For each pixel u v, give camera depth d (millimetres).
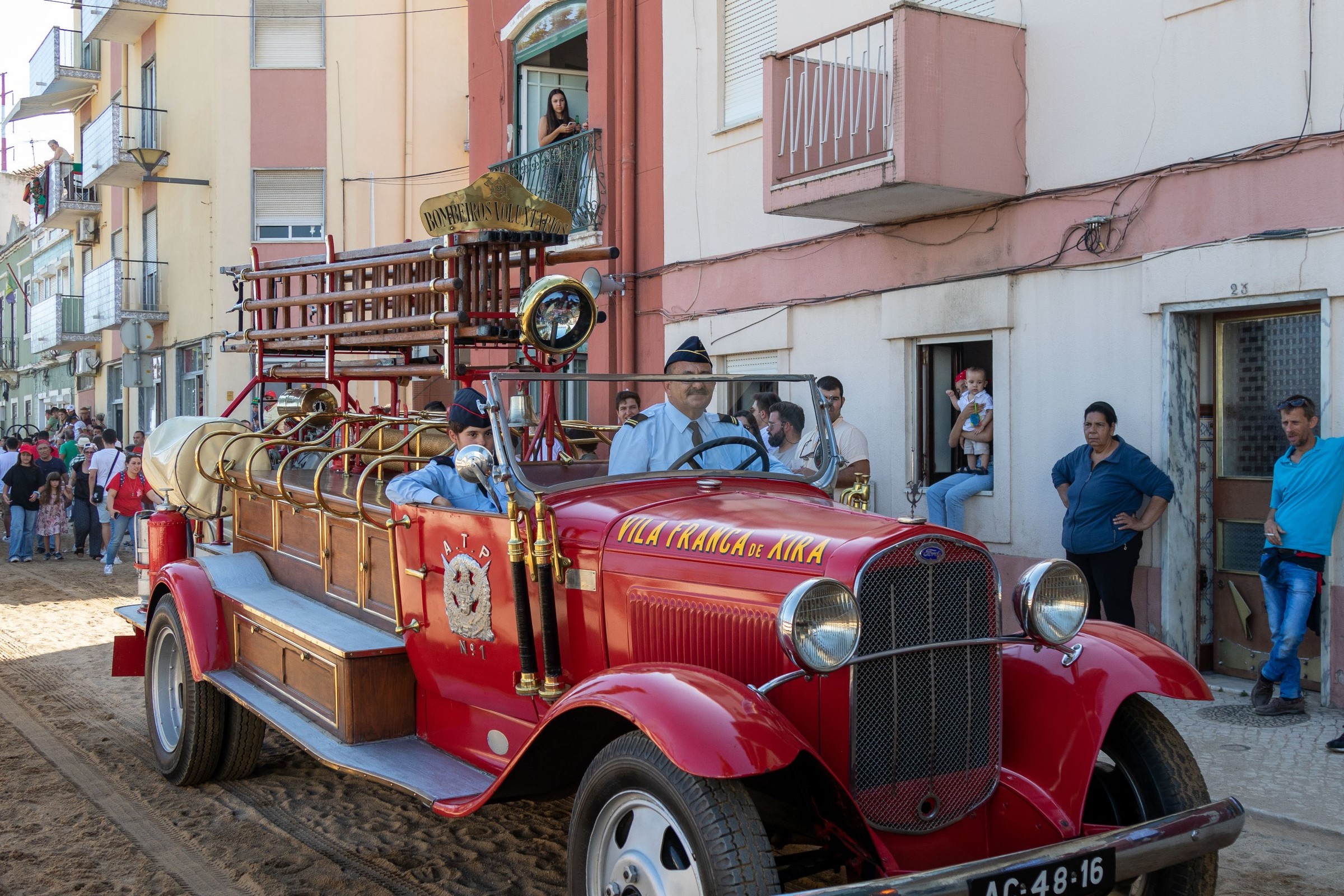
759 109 10578
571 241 12742
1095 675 3725
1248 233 6906
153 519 6504
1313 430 6520
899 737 3408
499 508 4363
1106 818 3840
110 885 4480
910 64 7793
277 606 5383
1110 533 7184
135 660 6602
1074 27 7891
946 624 3520
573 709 3451
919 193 8156
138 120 24438
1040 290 8125
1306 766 5648
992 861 3016
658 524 3836
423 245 5934
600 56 12484
